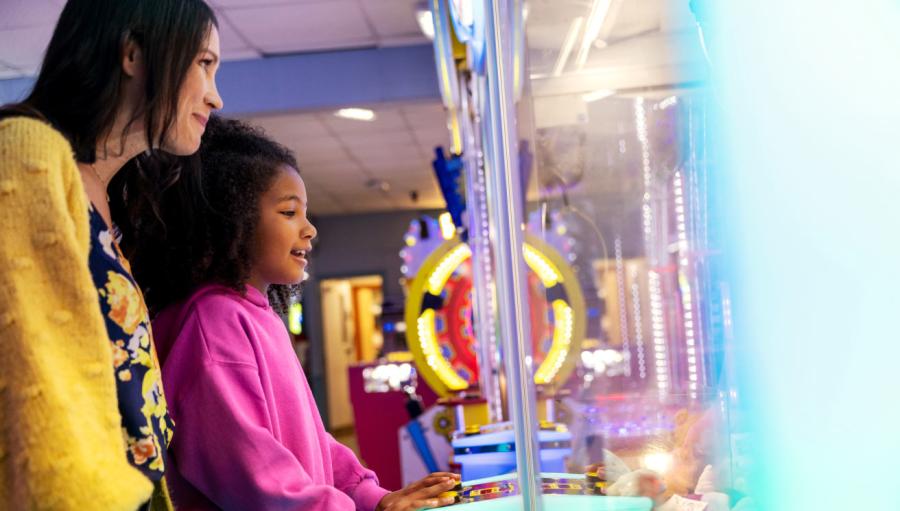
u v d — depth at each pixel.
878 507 0.56
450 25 2.25
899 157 0.55
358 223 10.70
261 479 1.07
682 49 0.94
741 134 0.62
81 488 0.71
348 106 5.19
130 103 0.92
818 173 0.58
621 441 1.00
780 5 0.59
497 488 1.21
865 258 0.56
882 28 0.55
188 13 0.92
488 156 1.81
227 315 1.17
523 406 0.89
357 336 12.27
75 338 0.75
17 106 0.83
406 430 3.54
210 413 1.10
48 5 2.64
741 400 0.66
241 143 1.34
